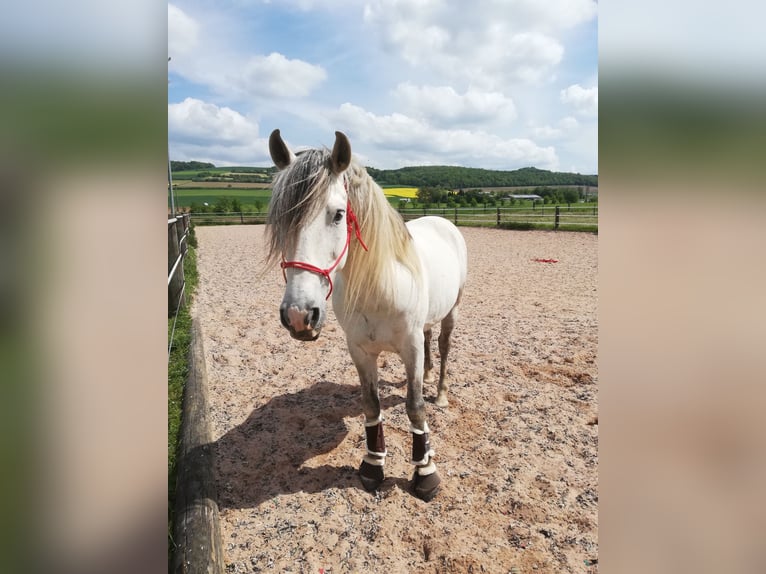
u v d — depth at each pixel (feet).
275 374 13.37
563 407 10.73
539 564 6.30
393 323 7.34
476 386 12.00
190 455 7.89
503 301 21.27
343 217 6.17
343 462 8.90
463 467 8.62
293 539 6.93
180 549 5.74
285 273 6.07
